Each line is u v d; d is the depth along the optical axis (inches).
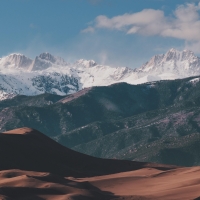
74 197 7760.8
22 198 7588.6
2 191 7578.7
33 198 7637.8
